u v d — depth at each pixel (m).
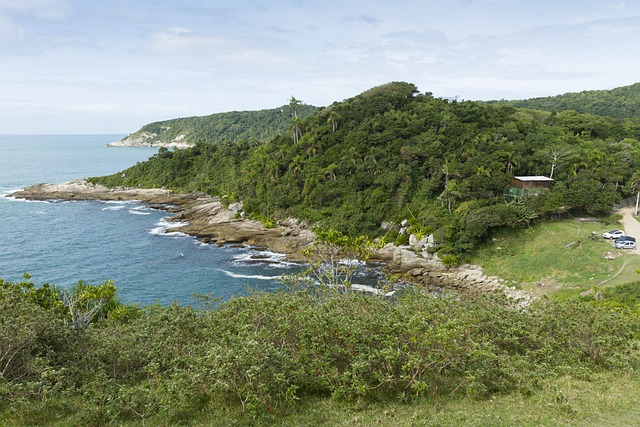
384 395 12.80
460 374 14.22
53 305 20.38
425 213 60.69
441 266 51.59
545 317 16.84
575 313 17.91
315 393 13.15
